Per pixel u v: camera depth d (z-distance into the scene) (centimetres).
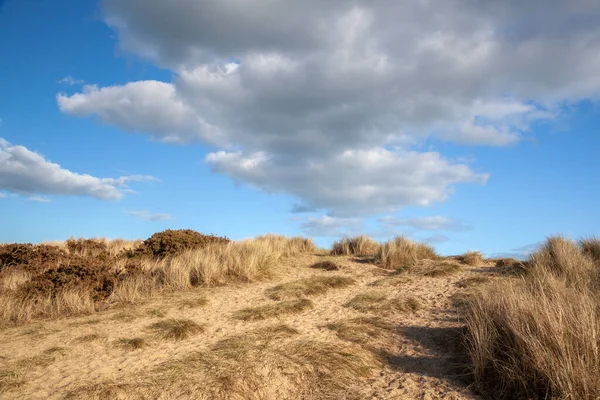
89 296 965
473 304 741
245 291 1068
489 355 529
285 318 829
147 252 1441
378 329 725
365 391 511
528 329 502
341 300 976
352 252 1681
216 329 764
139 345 663
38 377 552
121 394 488
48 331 746
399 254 1445
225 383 504
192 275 1164
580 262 1038
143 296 1012
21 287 965
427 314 832
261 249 1368
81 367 586
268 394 507
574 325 499
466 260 1377
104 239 2008
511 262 1325
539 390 459
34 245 1408
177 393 492
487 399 481
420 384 525
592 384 418
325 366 559
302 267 1380
